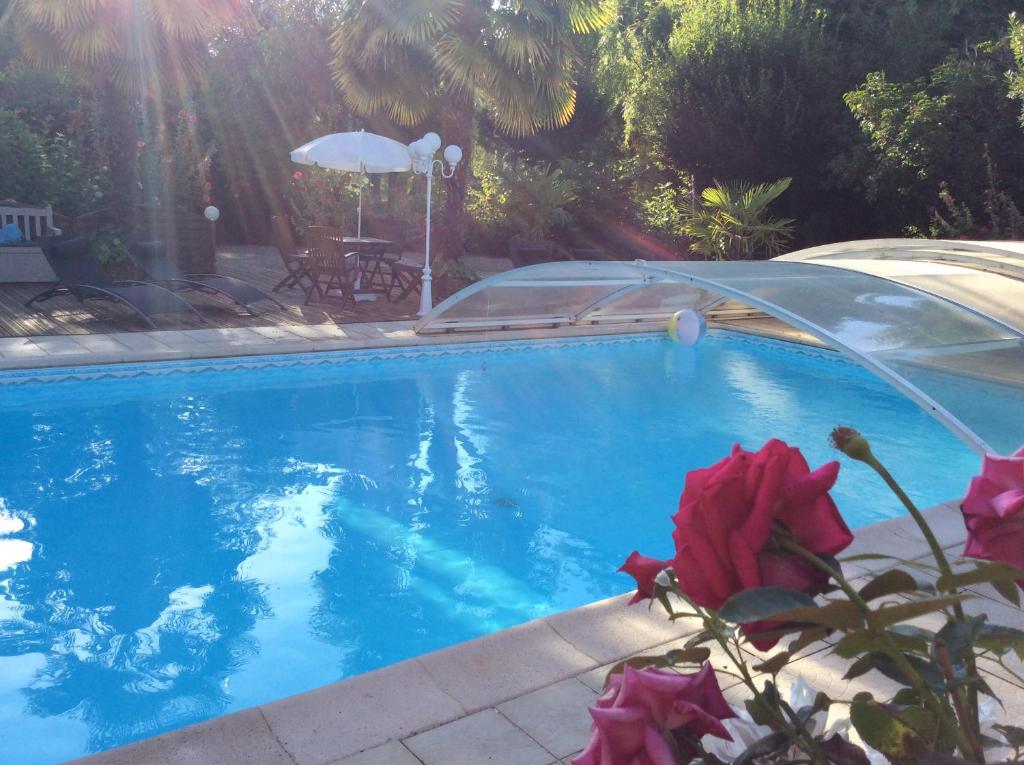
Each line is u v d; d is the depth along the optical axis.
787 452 0.70
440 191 18.47
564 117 12.69
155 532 5.23
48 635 4.05
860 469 7.08
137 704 3.55
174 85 12.82
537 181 19.27
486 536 5.43
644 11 24.48
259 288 12.97
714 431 7.93
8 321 9.58
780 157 18.06
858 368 10.93
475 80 11.77
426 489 6.20
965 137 15.66
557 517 5.80
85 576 4.66
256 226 19.34
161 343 8.84
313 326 10.41
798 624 0.70
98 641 4.03
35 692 3.61
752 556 0.67
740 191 16.94
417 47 12.10
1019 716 2.67
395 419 7.86
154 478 6.09
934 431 8.20
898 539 4.36
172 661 3.89
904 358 5.20
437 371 9.75
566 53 11.95
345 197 16.33
